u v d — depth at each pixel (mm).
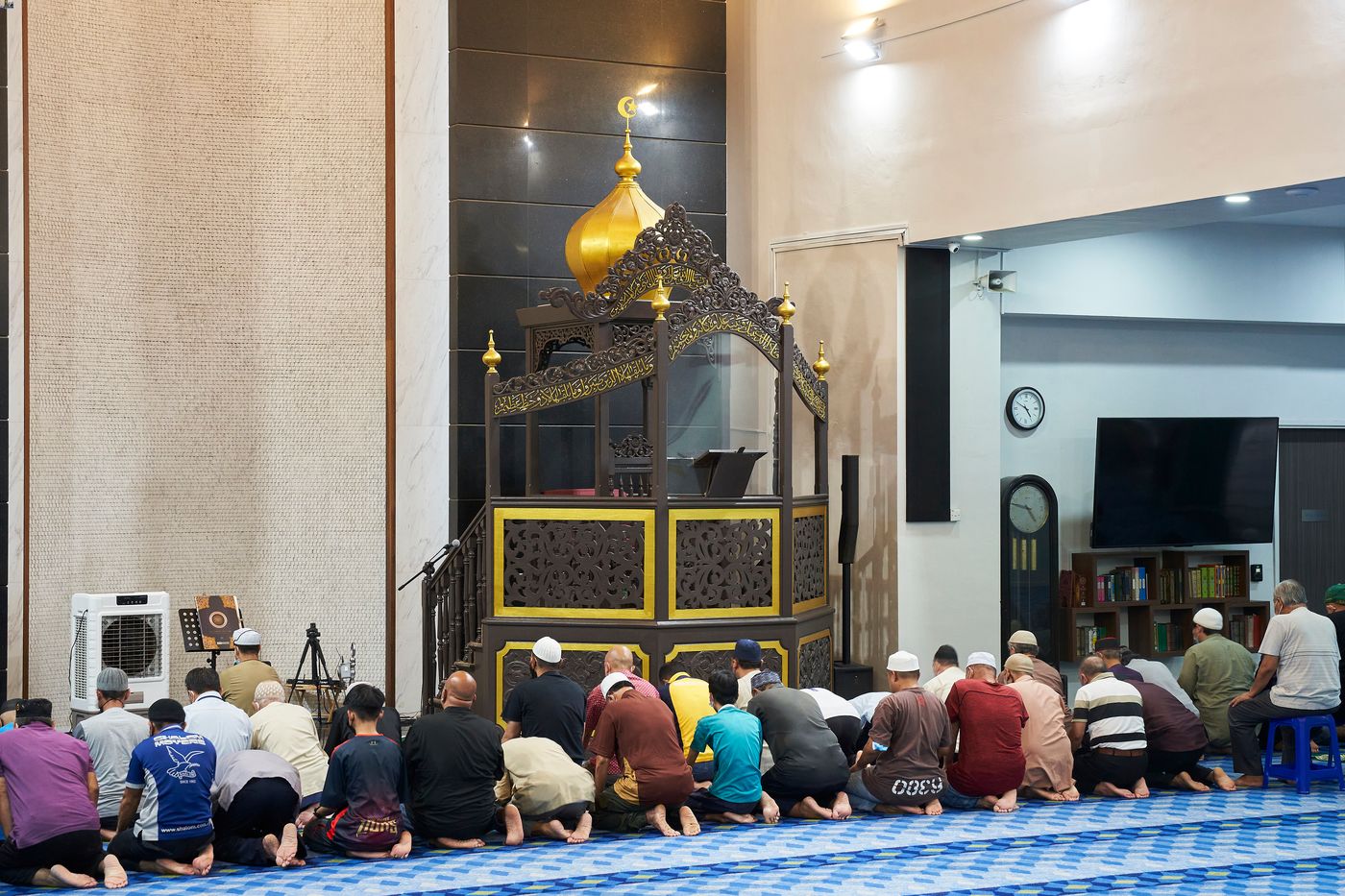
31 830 5711
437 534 10984
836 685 9688
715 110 11133
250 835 6246
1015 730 7203
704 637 8344
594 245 9727
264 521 11117
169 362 10891
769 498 8602
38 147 10281
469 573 9078
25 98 10125
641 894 5594
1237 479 11188
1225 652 8539
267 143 11109
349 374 11211
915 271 9859
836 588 10125
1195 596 11320
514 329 10672
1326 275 11656
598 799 6812
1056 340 11102
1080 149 8547
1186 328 11594
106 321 10648
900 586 9789
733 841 6516
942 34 9445
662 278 8914
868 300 9984
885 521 9875
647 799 6613
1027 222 8891
